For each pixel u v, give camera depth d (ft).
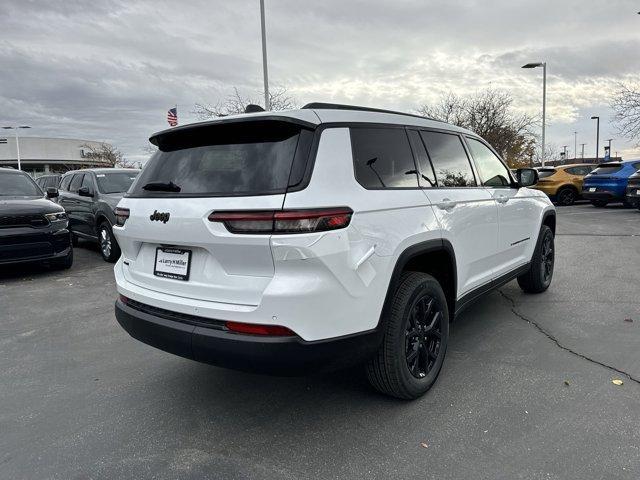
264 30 55.11
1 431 9.68
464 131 13.91
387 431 9.29
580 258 24.97
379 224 9.02
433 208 10.71
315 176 8.23
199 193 8.80
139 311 9.96
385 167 9.91
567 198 61.52
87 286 22.58
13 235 23.07
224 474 8.15
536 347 13.12
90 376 12.26
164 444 9.10
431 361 10.85
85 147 264.11
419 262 11.25
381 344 9.58
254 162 8.61
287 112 8.80
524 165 114.01
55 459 8.69
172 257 9.37
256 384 11.50
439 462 8.28
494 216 13.75
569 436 8.89
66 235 25.59
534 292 18.22
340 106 10.36
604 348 12.91
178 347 8.98
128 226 10.18
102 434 9.50
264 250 7.88
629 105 72.95
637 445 8.55
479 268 13.21
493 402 10.25
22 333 15.79
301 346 7.98
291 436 9.23
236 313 8.20
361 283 8.60
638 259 24.32
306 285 7.88
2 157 257.34
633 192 48.26
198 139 9.86
